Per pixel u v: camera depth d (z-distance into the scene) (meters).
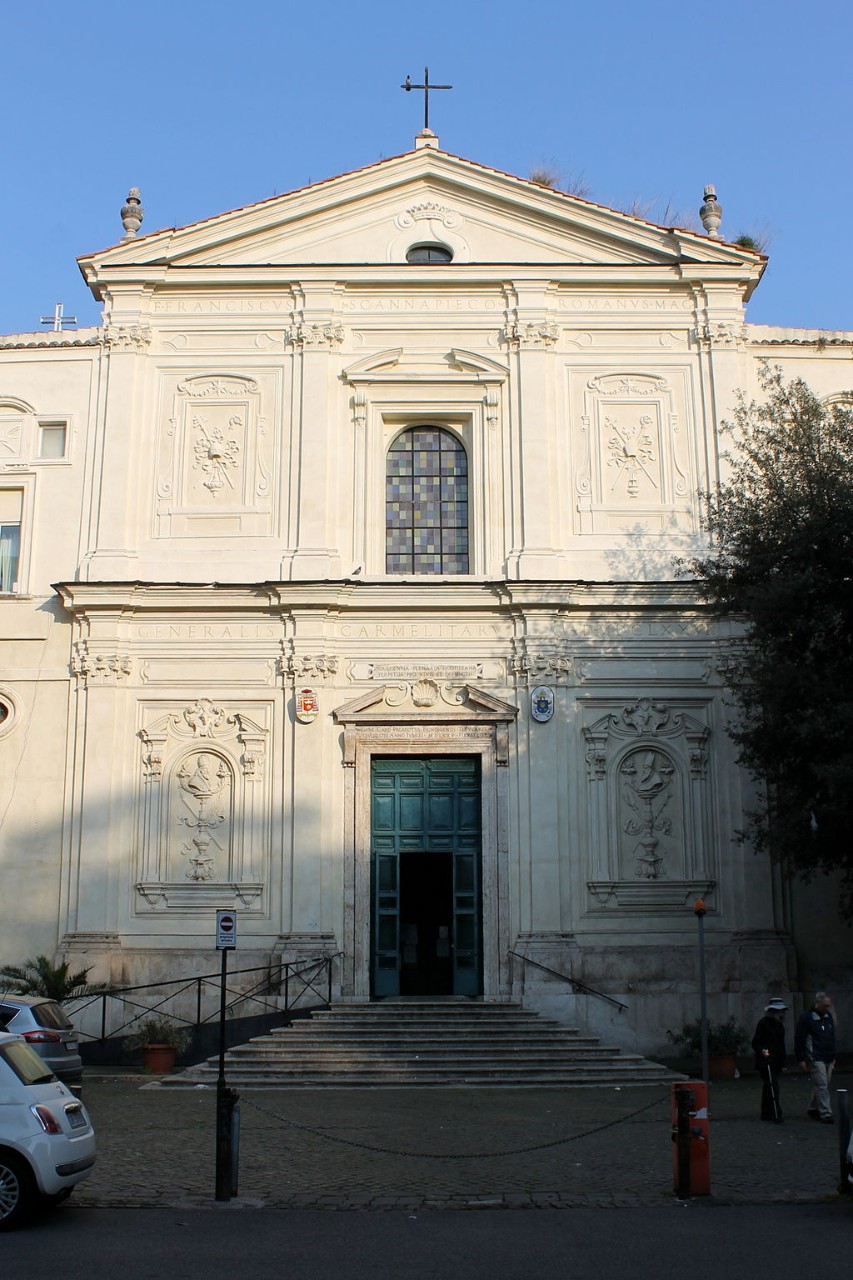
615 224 28.59
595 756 26.23
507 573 26.88
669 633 26.81
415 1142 16.36
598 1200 13.30
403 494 28.05
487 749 26.16
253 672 26.55
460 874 26.02
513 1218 12.51
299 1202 13.21
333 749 26.22
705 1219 12.42
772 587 21.42
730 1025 23.25
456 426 28.33
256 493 27.42
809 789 21.89
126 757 26.20
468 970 25.56
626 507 27.55
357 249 28.67
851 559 21.58
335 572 26.77
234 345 28.22
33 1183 11.98
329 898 25.48
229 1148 13.41
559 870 25.48
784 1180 14.21
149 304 28.44
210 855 25.77
